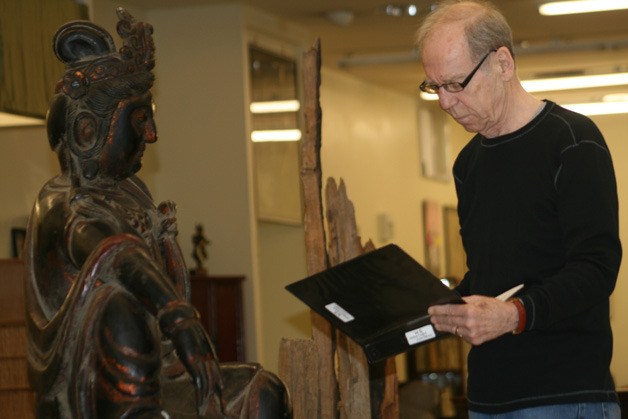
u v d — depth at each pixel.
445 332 3.43
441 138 16.64
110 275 3.29
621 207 16.94
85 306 3.28
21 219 8.70
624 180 16.94
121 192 3.59
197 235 9.89
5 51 7.77
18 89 7.86
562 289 3.21
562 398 3.36
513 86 3.56
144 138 3.61
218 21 10.38
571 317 3.38
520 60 12.95
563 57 12.83
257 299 10.32
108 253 3.28
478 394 3.54
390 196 14.73
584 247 3.29
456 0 3.63
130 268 3.25
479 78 3.47
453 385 14.55
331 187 4.95
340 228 4.92
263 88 10.79
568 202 3.35
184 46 10.41
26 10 8.02
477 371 3.55
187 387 3.51
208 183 10.38
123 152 3.54
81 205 3.42
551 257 3.44
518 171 3.49
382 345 3.46
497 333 3.17
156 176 10.45
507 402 3.45
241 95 10.33
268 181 10.79
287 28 11.15
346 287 3.45
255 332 10.24
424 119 16.02
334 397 4.75
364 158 14.03
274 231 11.67
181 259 3.67
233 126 10.34
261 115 10.72
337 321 3.52
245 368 3.58
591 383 3.37
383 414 4.92
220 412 3.45
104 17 9.41
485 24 3.49
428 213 15.84
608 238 3.29
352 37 11.82
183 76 10.42
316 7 10.58
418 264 3.33
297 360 4.71
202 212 10.38
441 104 3.57
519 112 3.55
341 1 10.38
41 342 3.39
